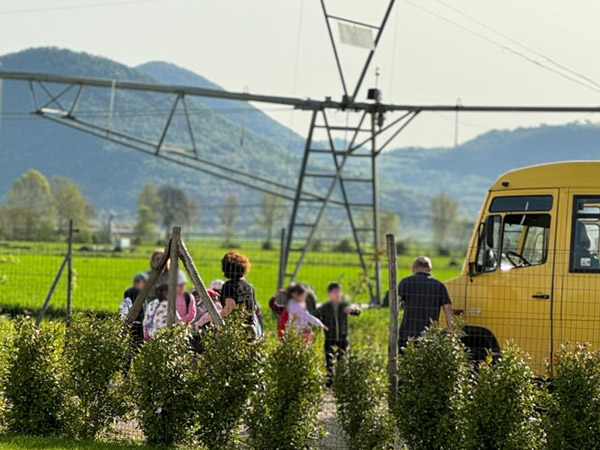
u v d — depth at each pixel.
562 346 28.34
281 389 27.64
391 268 30.09
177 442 28.95
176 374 29.02
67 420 29.66
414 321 37.91
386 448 27.81
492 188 40.47
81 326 30.19
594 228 38.12
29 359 29.62
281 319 41.16
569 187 38.72
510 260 39.62
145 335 35.56
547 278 38.53
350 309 43.72
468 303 40.28
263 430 27.64
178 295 35.78
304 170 90.69
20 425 29.45
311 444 27.78
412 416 27.91
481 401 27.36
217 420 28.48
